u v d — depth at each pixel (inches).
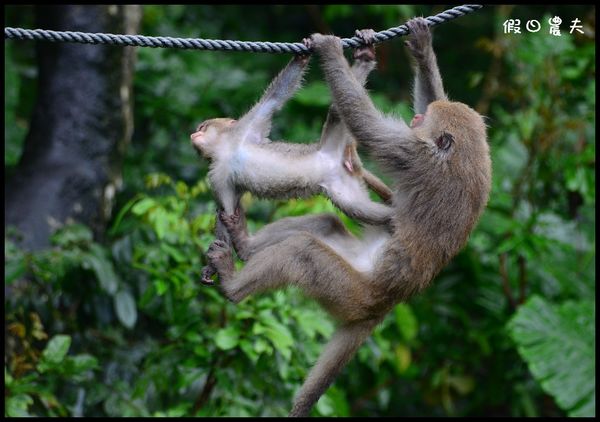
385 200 339.0
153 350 458.6
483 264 601.9
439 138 317.4
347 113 315.3
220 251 318.3
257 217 519.8
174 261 433.4
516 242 520.4
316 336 487.2
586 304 533.0
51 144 491.5
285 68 338.3
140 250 433.7
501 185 563.8
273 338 402.0
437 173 314.8
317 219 335.0
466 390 587.2
